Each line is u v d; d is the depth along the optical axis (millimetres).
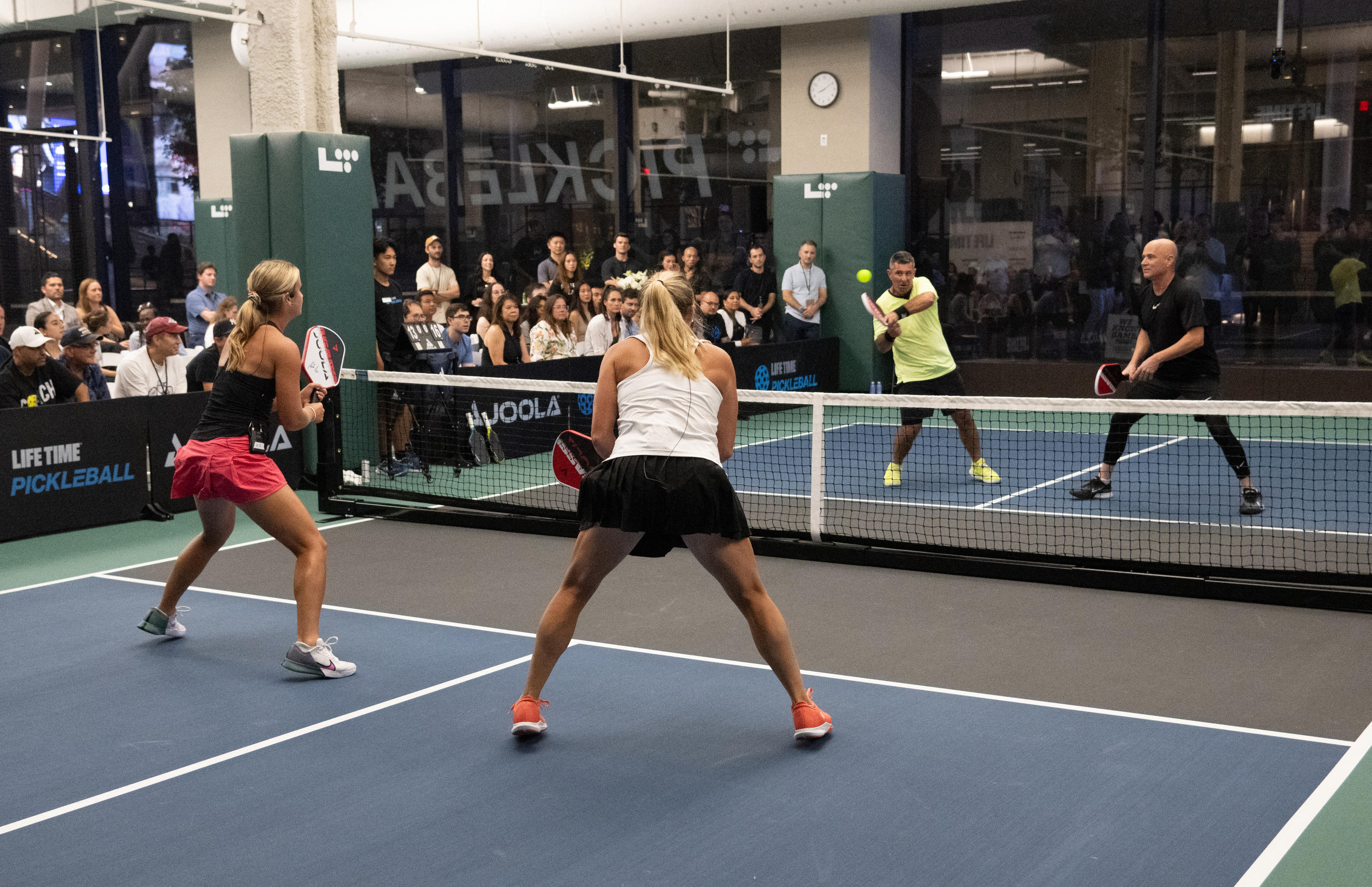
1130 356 13867
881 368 14125
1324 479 9156
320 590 4883
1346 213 12688
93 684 4785
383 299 9539
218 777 3859
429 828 3475
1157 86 13406
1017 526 7434
